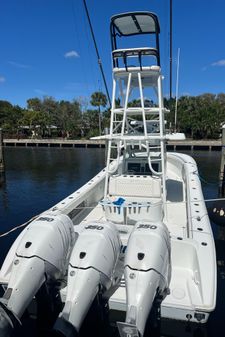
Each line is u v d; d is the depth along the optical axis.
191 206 4.53
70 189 12.19
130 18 4.25
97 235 3.03
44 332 3.10
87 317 2.92
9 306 2.63
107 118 39.25
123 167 5.44
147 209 4.12
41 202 10.28
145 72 4.33
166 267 2.91
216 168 17.12
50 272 3.00
